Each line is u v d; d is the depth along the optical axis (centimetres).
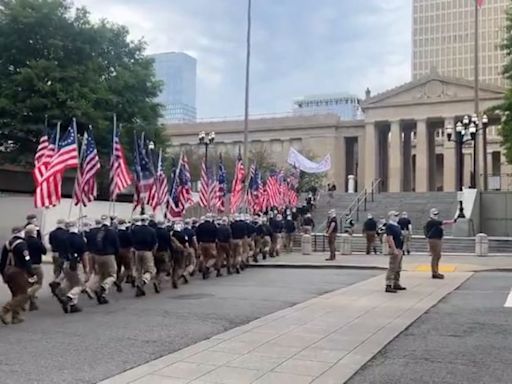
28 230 1268
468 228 3269
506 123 3750
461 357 809
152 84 4144
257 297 1404
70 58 3588
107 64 3962
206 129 9094
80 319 1130
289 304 1288
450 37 9944
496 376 714
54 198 1667
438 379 702
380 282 1686
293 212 3644
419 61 10188
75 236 1270
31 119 3369
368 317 1112
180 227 1703
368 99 7906
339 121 8606
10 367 765
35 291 1213
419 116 7594
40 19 3441
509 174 6450
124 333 984
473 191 3759
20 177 4247
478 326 1030
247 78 3806
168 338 939
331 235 2459
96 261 1359
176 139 9200
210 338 931
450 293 1454
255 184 3103
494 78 9062
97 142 3634
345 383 684
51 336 964
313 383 680
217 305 1284
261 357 803
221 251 1934
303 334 955
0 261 1110
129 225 1688
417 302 1298
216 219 2050
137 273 1473
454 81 7412
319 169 5012
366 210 4391
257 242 2389
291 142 8825
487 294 1439
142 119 4075
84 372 737
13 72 3506
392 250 1464
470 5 9788
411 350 852
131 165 3844
